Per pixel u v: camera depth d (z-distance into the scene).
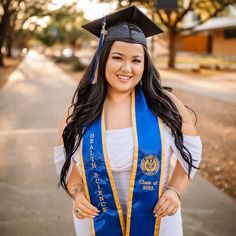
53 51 94.69
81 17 40.09
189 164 1.73
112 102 1.73
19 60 45.50
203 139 7.07
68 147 1.71
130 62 1.65
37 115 9.45
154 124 1.65
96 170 1.64
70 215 3.80
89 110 1.68
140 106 1.69
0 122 8.52
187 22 48.75
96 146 1.63
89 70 1.77
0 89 15.53
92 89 1.74
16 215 3.79
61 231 3.49
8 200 4.14
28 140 6.86
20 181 4.72
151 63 1.74
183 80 19.84
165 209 1.66
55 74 24.83
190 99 12.73
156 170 1.62
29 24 42.22
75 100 1.83
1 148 6.29
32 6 25.88
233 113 9.91
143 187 1.62
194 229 3.50
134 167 1.61
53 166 5.32
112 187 1.64
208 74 24.06
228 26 36.69
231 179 4.84
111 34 1.67
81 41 80.50
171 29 27.89
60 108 10.57
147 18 1.78
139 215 1.65
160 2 15.96
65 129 1.71
